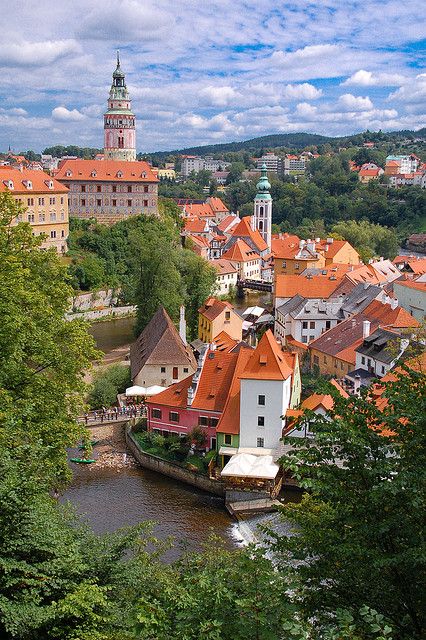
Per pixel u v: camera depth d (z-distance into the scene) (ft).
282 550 67.56
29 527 70.74
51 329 144.97
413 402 65.57
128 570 78.59
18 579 66.85
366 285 379.55
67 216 536.42
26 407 101.04
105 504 204.44
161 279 390.42
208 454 226.38
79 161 619.26
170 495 213.05
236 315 359.66
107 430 264.31
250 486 205.57
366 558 59.72
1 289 128.67
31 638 66.85
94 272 505.25
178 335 308.19
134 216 599.16
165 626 65.31
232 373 240.73
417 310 352.49
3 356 125.59
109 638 68.80
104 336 432.25
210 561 83.82
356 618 59.00
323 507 93.91
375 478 62.49
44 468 82.12
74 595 67.87
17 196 488.44
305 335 363.15
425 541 57.57
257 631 59.62
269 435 219.00
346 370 297.74
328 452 65.26
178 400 240.94
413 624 59.52
